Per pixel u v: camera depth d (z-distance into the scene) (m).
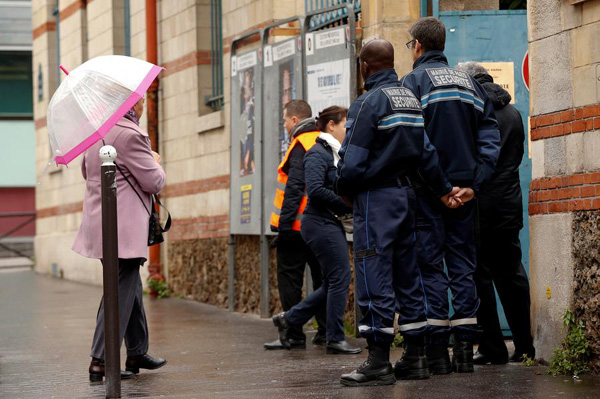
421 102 7.96
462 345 8.24
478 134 8.07
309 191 9.62
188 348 10.82
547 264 8.45
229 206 15.03
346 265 9.83
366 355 9.81
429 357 8.18
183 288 17.11
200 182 16.41
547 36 8.45
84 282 22.14
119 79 8.47
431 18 8.16
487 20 10.52
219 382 8.33
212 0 16.42
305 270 12.62
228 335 11.92
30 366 9.83
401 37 10.85
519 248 8.94
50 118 8.45
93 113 8.34
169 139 17.64
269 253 13.66
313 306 10.30
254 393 7.62
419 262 8.03
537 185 8.60
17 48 34.25
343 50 11.51
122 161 8.59
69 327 13.39
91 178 8.77
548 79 8.45
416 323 7.91
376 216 7.72
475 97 8.00
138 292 8.85
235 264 14.92
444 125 7.91
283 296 10.70
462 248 8.15
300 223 10.25
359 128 7.65
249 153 13.89
